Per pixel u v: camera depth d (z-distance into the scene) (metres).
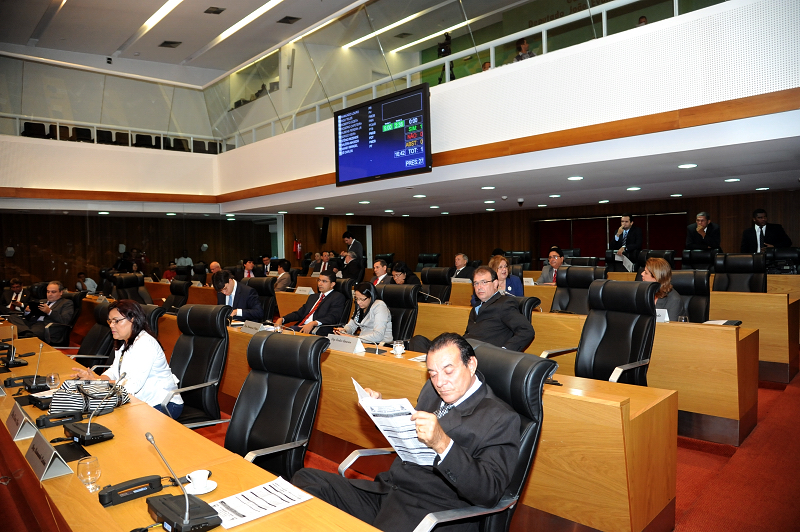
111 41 12.57
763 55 4.25
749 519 2.69
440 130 6.67
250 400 2.62
